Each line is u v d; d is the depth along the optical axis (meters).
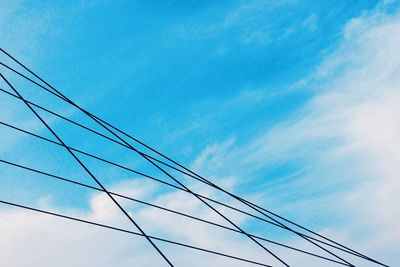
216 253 20.95
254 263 21.94
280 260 23.75
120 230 19.05
